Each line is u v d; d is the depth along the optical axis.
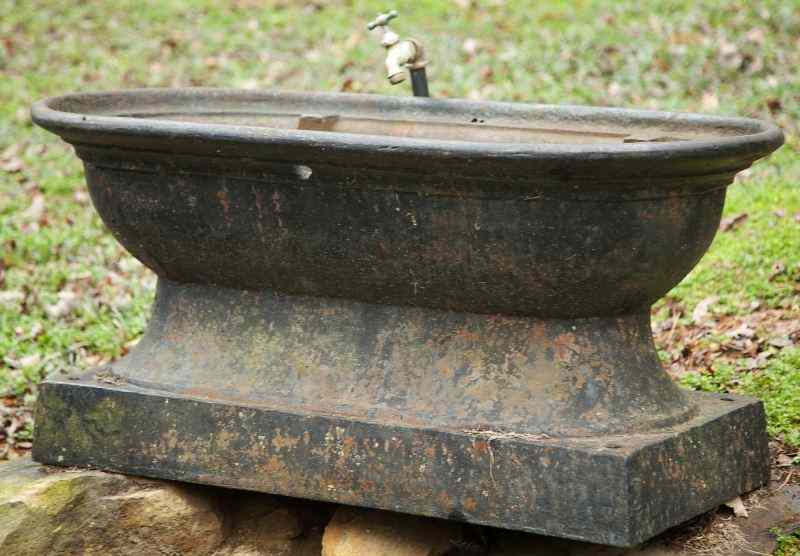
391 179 5.16
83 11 16.17
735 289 8.24
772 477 5.95
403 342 5.48
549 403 5.20
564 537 5.00
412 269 5.35
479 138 6.34
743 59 12.34
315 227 5.43
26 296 9.30
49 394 5.95
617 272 5.11
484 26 14.32
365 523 5.65
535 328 5.30
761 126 5.57
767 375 6.92
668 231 5.11
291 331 5.69
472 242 5.16
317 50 14.20
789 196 9.45
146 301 9.12
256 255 5.63
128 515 5.78
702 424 5.38
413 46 6.70
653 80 12.17
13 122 12.96
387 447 5.29
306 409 5.50
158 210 5.72
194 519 5.86
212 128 5.25
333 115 6.77
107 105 6.44
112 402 5.82
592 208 4.97
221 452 5.60
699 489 5.32
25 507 5.70
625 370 5.30
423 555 5.52
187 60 14.36
